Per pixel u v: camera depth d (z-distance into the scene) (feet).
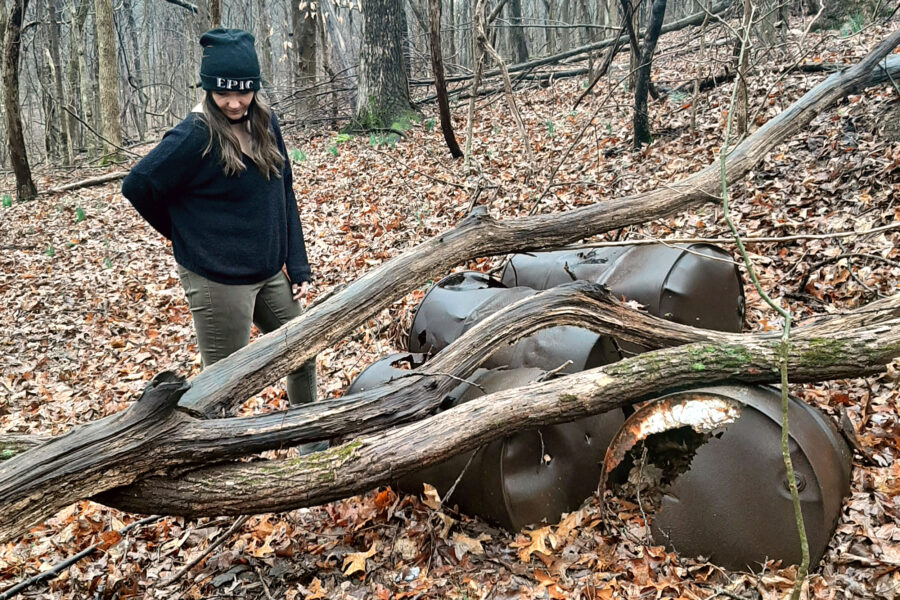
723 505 9.17
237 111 10.89
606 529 9.95
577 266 13.92
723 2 42.50
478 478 10.12
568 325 10.87
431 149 37.09
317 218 30.22
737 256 17.70
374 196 31.12
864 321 10.55
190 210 11.23
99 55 55.16
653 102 33.37
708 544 9.34
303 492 8.96
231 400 9.77
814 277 16.26
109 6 54.70
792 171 21.09
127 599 10.50
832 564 8.97
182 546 11.47
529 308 10.70
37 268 31.24
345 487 9.02
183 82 114.32
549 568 9.57
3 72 44.16
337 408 9.56
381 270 11.41
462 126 41.91
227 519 11.81
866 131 21.34
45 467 7.66
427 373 10.21
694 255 13.01
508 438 9.91
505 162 31.09
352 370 17.01
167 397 8.43
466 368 10.43
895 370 11.75
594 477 10.66
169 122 98.58
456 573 9.76
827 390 12.44
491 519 10.31
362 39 44.68
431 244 11.89
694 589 8.98
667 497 9.62
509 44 71.05
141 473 8.38
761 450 8.90
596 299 10.96
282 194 11.91
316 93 53.78
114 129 55.98
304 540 10.94
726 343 9.82
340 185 34.01
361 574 10.12
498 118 41.50
